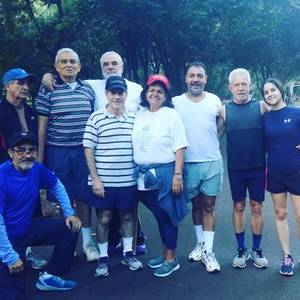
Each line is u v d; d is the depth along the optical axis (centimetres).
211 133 437
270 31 1766
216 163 441
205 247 447
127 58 1312
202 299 381
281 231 429
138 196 439
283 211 428
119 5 1080
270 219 581
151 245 511
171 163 418
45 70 1018
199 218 466
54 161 463
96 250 472
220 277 421
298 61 2117
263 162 430
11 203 365
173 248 432
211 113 434
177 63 1460
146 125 418
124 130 423
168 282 415
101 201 428
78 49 1041
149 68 1517
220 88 2277
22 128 443
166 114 416
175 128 413
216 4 1272
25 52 1007
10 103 441
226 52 1775
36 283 417
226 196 724
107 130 420
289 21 1862
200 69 431
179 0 1190
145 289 403
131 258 446
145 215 632
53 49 1035
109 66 473
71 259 402
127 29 1174
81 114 460
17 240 372
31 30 1040
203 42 1469
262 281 409
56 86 459
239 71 427
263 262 435
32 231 387
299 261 442
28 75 438
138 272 439
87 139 423
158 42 1358
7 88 438
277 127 413
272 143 420
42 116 458
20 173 368
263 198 435
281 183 420
